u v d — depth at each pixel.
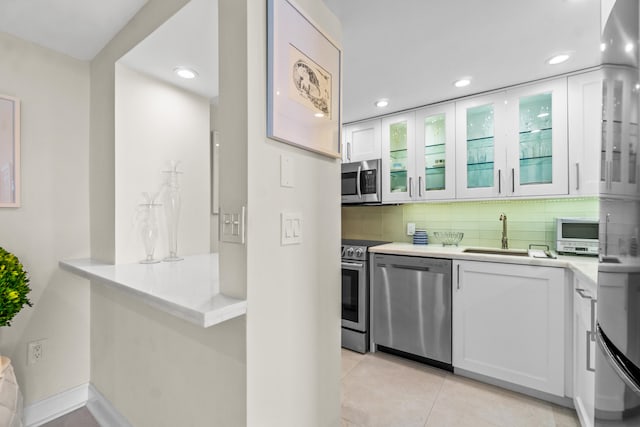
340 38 1.44
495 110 2.22
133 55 1.46
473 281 2.04
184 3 1.10
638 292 0.69
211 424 1.04
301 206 1.18
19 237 1.56
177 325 1.19
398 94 2.31
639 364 0.69
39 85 1.62
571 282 1.71
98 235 1.71
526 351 1.85
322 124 1.29
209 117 1.98
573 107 1.95
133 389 1.45
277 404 1.04
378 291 2.47
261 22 0.98
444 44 1.66
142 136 1.65
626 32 0.76
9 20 1.41
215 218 2.16
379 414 1.71
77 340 1.75
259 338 0.97
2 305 1.24
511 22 1.46
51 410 1.65
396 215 3.00
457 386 1.99
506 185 2.17
